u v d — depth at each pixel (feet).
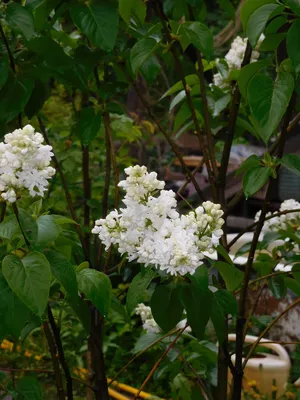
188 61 3.91
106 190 3.71
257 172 2.48
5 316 2.28
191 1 3.04
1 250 2.43
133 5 3.04
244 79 2.58
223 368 3.15
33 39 3.02
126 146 6.42
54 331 2.80
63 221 2.47
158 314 2.51
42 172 2.13
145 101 3.20
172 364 3.74
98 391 3.15
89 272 2.45
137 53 2.74
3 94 3.01
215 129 3.69
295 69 2.33
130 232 2.32
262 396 4.65
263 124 2.33
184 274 2.28
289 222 3.90
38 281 2.14
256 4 2.45
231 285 2.78
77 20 2.80
